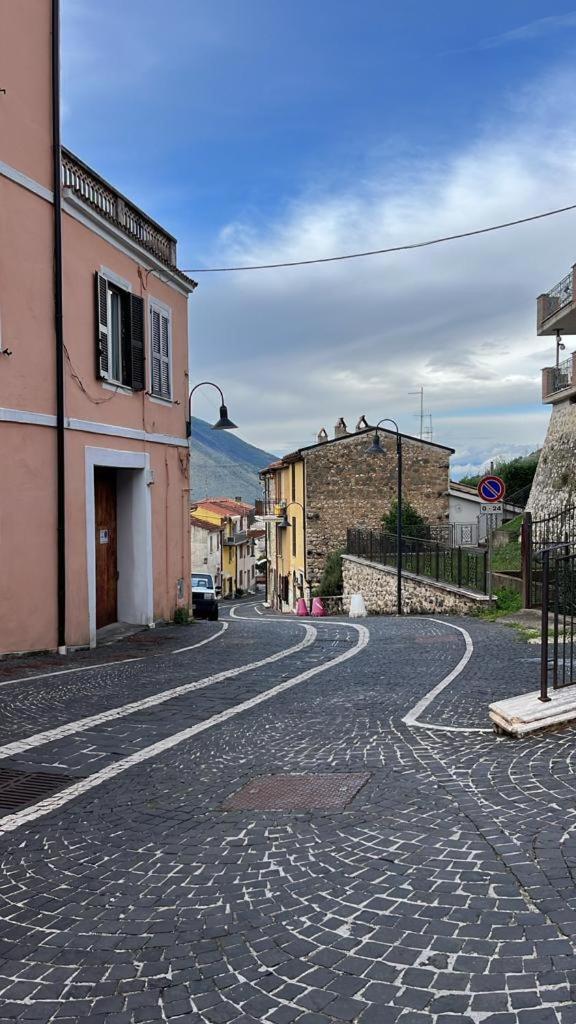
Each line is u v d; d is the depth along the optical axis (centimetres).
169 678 998
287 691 897
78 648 1311
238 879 400
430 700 807
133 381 1535
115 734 703
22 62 1173
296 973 312
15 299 1159
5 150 1135
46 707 819
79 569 1322
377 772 558
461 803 480
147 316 1616
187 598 1877
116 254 1472
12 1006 303
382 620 1975
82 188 1367
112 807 520
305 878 394
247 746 653
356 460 3450
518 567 2302
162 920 364
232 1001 297
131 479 1619
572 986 289
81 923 366
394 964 312
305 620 2184
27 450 1193
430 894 366
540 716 634
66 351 1288
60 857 445
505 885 368
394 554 2431
